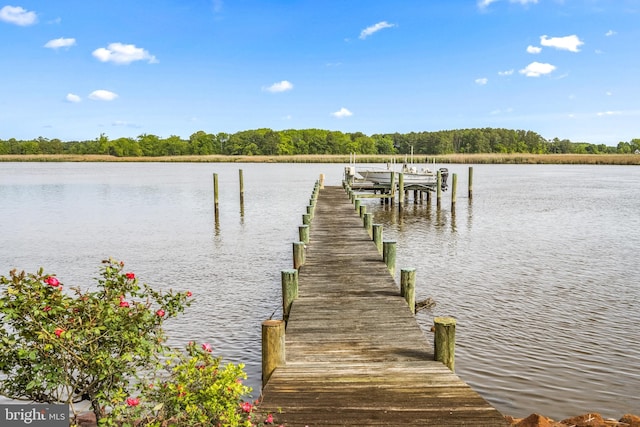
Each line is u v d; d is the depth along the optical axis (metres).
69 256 17.41
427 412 4.96
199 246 19.41
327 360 6.39
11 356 4.50
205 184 53.97
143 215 29.00
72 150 148.88
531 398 7.12
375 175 36.25
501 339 9.36
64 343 4.39
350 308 8.64
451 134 158.75
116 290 4.79
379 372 5.93
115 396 4.44
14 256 17.42
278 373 5.92
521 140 165.38
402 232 23.08
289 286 9.04
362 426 4.71
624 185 49.94
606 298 12.03
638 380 7.67
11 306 4.30
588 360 8.40
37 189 46.94
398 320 8.00
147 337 4.85
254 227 24.48
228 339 9.58
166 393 4.47
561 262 16.16
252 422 4.73
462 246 19.23
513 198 37.69
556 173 74.69
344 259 12.72
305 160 125.62
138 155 147.75
